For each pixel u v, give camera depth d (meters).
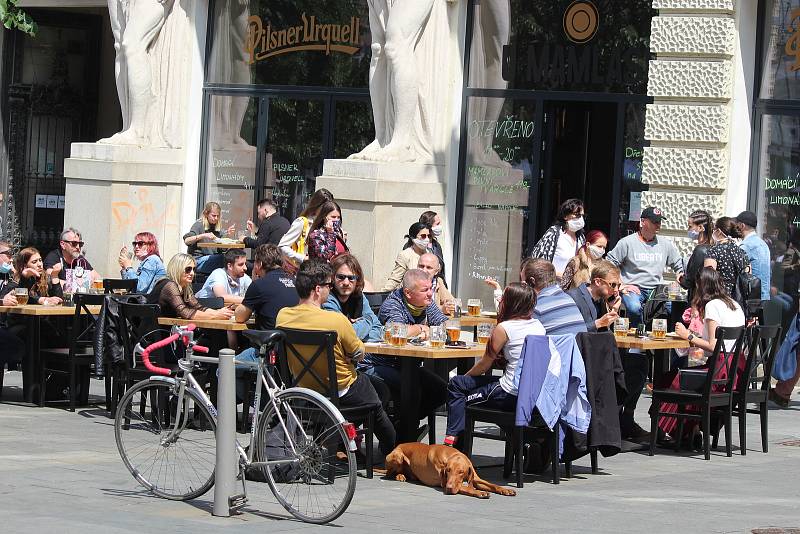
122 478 19.12
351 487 16.50
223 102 39.31
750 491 19.92
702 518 17.72
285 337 19.11
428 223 28.27
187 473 17.75
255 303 23.12
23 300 26.55
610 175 32.50
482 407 20.08
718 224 28.58
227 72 39.28
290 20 37.97
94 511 16.73
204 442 17.64
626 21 32.03
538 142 33.41
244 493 17.16
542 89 33.31
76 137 47.41
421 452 19.55
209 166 39.62
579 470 21.45
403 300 22.73
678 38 30.53
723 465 22.30
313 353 18.98
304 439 16.89
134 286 28.89
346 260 21.86
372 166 32.91
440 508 17.88
